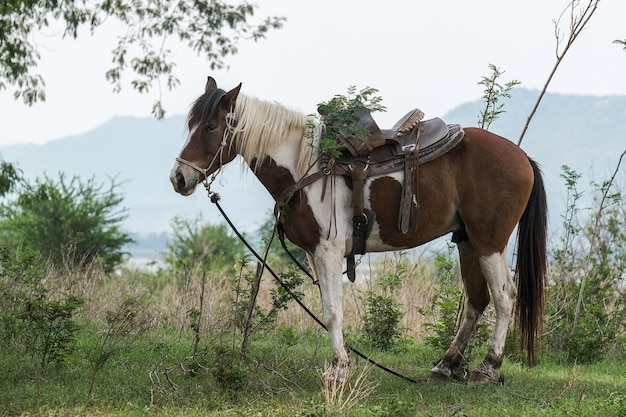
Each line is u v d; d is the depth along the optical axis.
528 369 10.52
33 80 18.41
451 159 9.09
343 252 8.94
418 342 12.76
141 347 11.06
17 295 10.84
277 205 8.91
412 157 8.92
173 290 15.23
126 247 24.88
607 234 13.05
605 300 12.78
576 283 12.73
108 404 8.27
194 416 7.73
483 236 9.12
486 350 11.41
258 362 9.32
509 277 9.40
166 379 9.05
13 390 8.58
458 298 11.68
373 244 9.09
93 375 9.09
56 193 24.30
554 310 12.04
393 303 12.41
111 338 10.98
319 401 8.12
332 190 8.84
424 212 9.01
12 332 10.52
